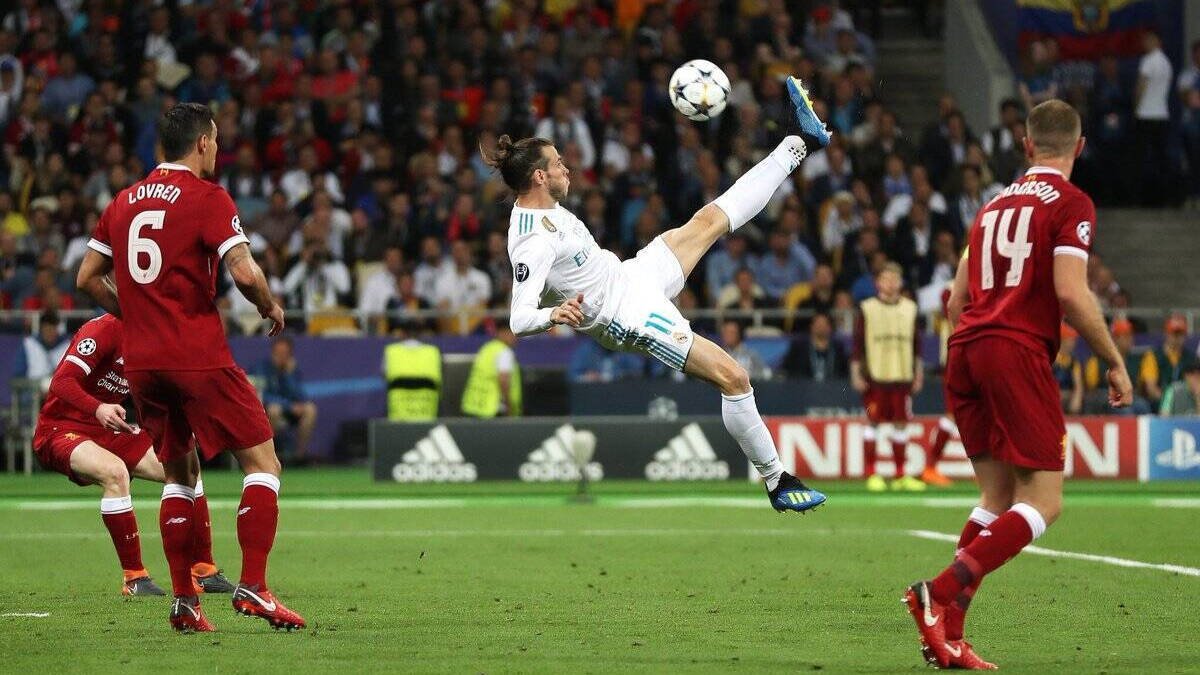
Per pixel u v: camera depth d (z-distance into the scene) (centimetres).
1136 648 1741
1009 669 1594
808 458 4297
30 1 6003
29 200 5362
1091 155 6091
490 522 3397
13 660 1639
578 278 1952
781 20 6072
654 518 3475
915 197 5444
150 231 1800
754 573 2475
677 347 1947
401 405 4609
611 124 5700
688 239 2044
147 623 1930
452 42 6022
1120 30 6259
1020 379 1650
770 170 2089
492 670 1577
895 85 6625
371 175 5466
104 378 2280
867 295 5106
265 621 1953
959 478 4331
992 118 6125
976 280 1705
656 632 1855
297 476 4653
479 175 5534
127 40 5916
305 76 5688
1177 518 3434
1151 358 4691
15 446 4741
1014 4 6269
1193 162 6038
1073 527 3228
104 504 2209
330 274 5075
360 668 1588
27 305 4956
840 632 1859
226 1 6003
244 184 5366
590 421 4256
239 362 4881
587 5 6234
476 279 5069
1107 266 5962
